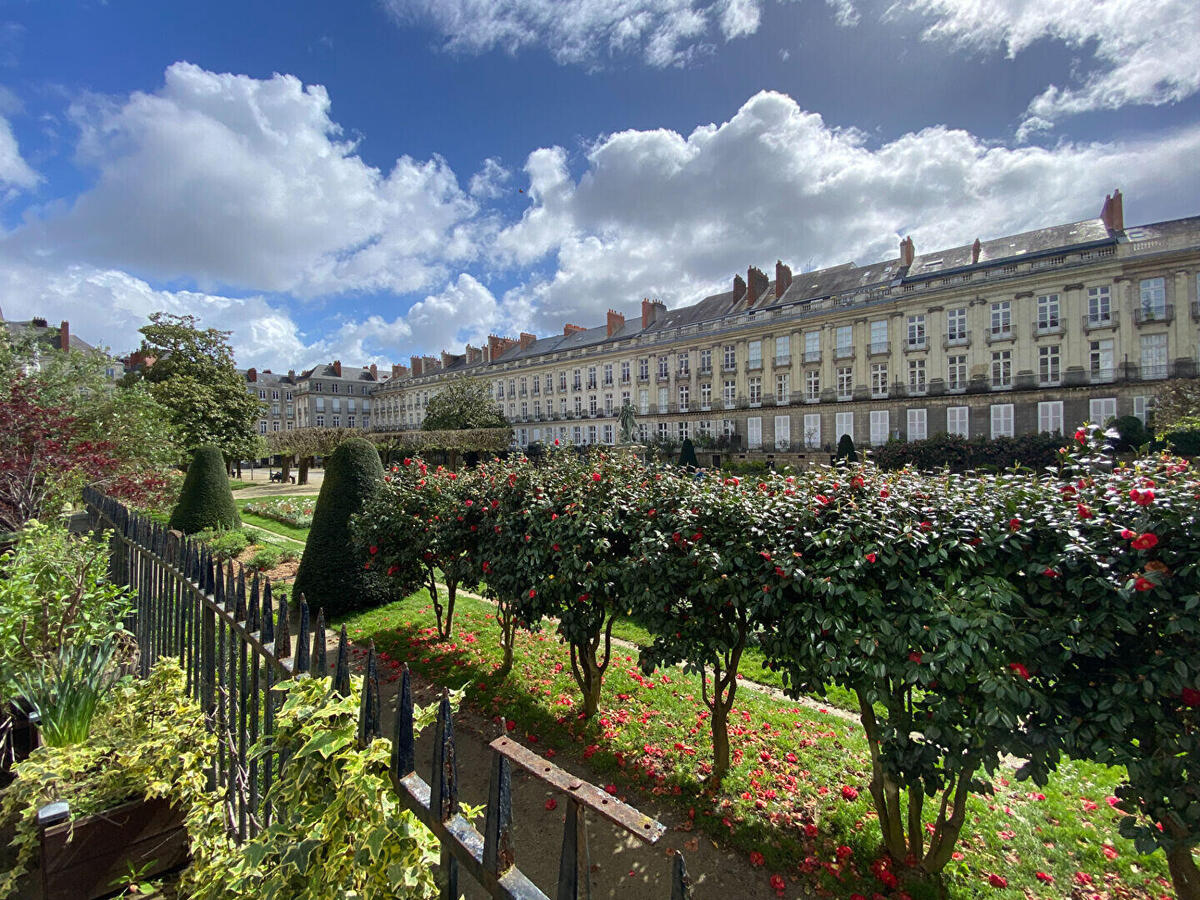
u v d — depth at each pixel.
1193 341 27.78
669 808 4.23
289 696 1.83
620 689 6.02
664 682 6.20
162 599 3.63
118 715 3.17
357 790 1.51
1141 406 28.58
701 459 44.16
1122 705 2.56
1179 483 2.69
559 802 4.37
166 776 2.70
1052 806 4.18
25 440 8.86
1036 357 31.59
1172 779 2.50
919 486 3.70
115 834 2.65
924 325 35.19
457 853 1.31
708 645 3.96
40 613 3.49
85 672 3.37
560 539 4.66
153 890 2.49
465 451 45.75
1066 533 2.83
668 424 48.59
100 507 6.47
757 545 3.71
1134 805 2.67
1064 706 2.76
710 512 4.05
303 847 1.57
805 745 4.94
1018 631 2.79
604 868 3.69
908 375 35.72
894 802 3.57
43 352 10.73
